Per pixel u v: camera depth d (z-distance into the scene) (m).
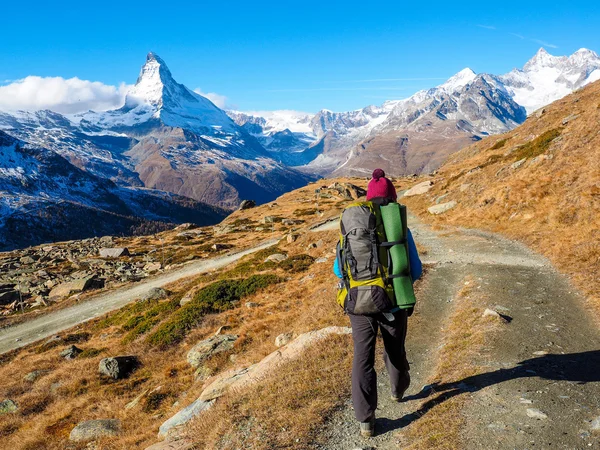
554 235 19.61
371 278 4.71
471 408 5.52
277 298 24.70
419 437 5.13
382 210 4.90
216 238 79.25
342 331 9.65
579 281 12.69
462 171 47.66
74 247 92.38
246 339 17.70
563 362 6.81
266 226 81.81
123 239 102.50
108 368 20.95
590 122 27.84
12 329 40.78
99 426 14.12
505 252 19.34
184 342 22.70
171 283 45.59
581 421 4.87
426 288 14.88
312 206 96.69
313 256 35.28
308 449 5.29
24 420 18.48
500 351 7.65
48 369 25.09
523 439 4.63
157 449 6.80
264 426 6.04
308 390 6.88
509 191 28.23
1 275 67.38
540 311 10.15
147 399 15.45
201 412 7.97
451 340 9.04
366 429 5.29
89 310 42.56
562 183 24.50
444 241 25.02
